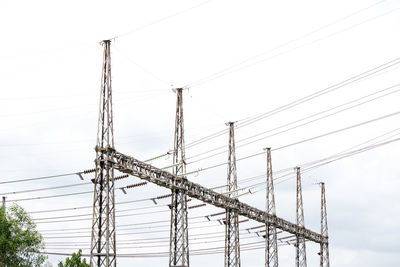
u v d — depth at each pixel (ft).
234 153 167.22
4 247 156.25
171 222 134.10
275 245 185.06
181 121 139.03
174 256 131.13
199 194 143.43
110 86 111.96
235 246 160.04
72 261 214.69
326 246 237.45
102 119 110.11
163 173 129.18
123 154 113.70
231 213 162.30
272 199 187.42
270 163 190.39
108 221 103.30
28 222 165.89
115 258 101.40
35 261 162.61
